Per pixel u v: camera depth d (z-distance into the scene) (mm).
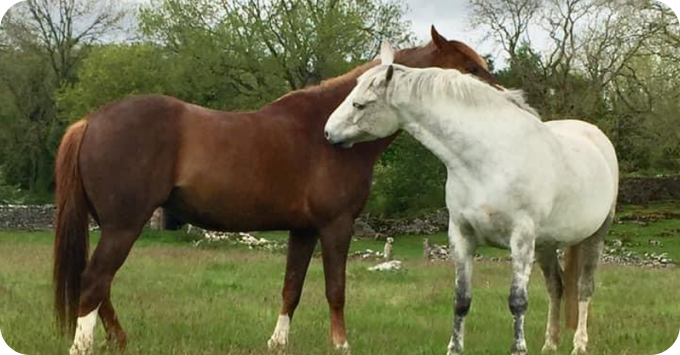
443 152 6410
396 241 34500
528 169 6285
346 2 36188
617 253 29891
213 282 12648
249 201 6598
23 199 40125
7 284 11336
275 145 6668
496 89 6609
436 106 6344
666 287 13898
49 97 47906
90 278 6246
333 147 6867
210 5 37375
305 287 12156
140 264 15484
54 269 6387
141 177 6293
